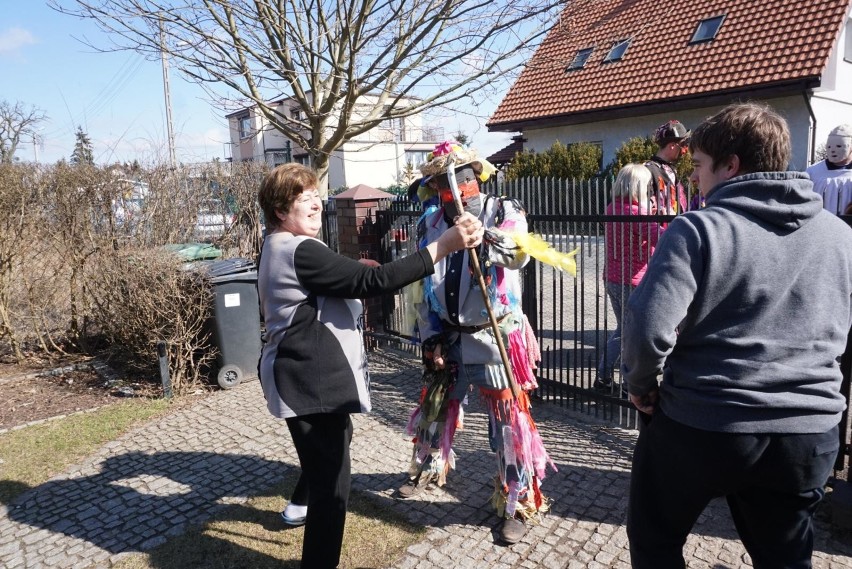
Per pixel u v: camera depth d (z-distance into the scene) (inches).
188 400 190.1
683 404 66.4
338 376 93.2
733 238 62.2
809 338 62.6
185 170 266.1
